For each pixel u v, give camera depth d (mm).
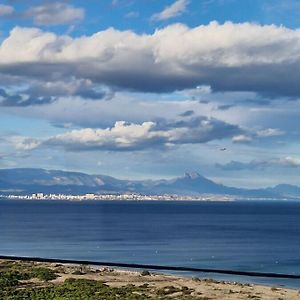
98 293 71938
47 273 90250
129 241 180375
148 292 74625
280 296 73750
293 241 183750
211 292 75688
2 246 162000
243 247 162500
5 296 69125
